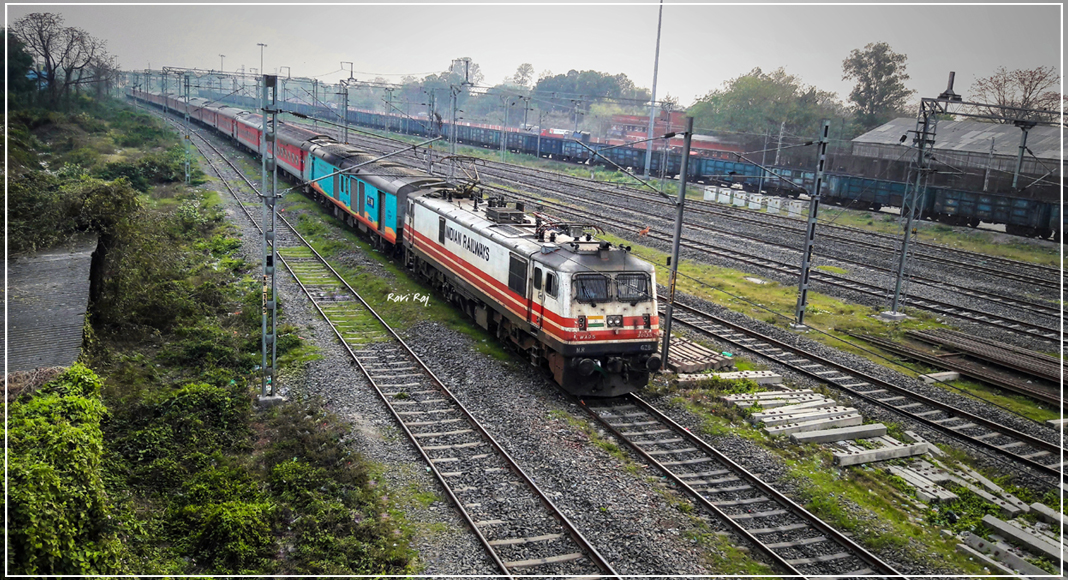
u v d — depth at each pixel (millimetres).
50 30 71125
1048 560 11828
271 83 15773
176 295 21797
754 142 72688
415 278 27766
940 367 20844
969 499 13742
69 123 64875
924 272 32719
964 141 53375
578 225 18453
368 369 18484
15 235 21109
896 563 11609
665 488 13359
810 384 19078
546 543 11492
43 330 15875
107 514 10508
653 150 65688
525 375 18531
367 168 33531
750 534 11836
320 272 28125
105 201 21375
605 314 16766
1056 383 19531
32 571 8898
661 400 17422
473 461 13969
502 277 19578
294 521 11953
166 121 92062
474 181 25859
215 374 17469
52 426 11188
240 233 33469
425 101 149250
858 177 50500
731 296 27781
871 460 14992
